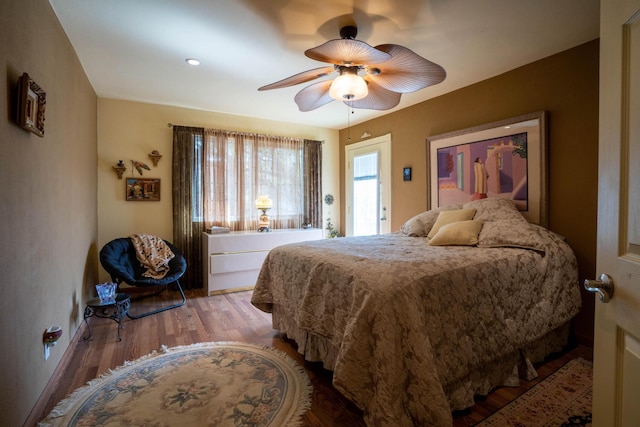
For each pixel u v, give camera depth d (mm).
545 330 2008
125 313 2900
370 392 1460
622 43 844
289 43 2385
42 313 1722
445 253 2055
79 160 2664
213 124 4293
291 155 4785
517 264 1948
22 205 1482
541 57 2623
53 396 1773
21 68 1493
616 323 875
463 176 3260
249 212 4453
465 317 1628
